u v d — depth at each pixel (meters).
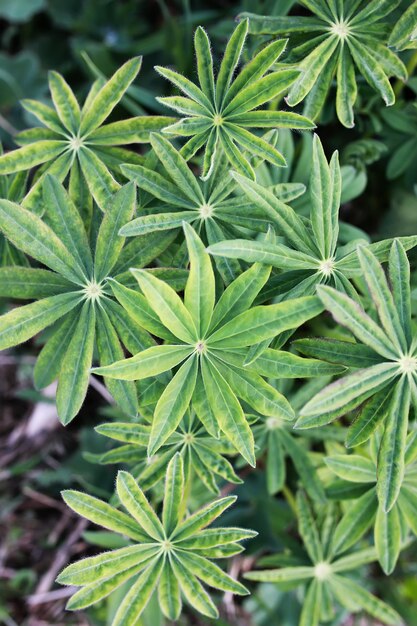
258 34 0.58
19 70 0.86
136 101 0.73
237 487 0.74
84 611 0.74
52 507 0.83
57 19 0.89
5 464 0.84
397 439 0.52
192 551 0.55
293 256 0.52
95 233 0.57
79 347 0.53
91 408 0.84
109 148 0.57
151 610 0.63
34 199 0.55
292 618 0.75
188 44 0.76
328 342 0.52
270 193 0.52
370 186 0.71
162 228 0.54
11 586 0.79
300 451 0.62
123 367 0.50
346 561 0.63
